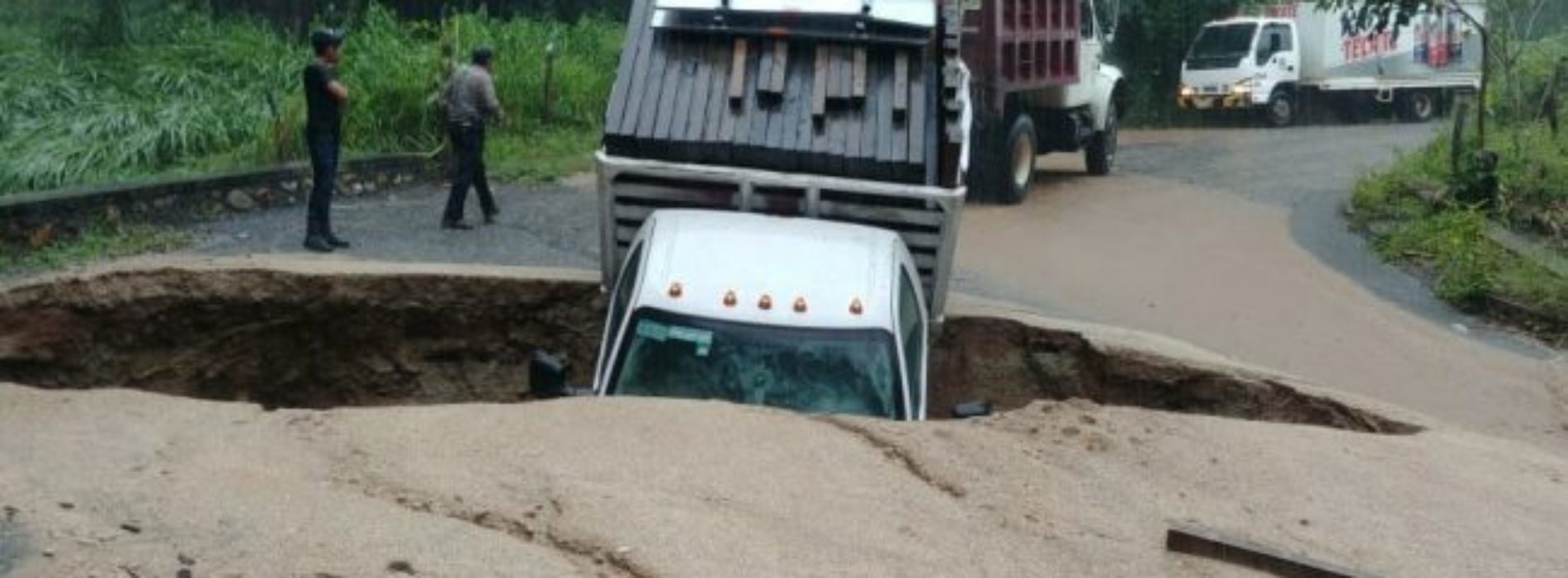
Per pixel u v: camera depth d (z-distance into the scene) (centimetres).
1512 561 525
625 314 692
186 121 1641
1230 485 567
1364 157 2352
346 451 513
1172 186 1980
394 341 966
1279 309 1238
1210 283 1322
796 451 534
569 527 451
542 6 2561
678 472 502
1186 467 579
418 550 428
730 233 735
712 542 449
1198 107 3078
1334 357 1090
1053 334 959
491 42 2033
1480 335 1214
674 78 839
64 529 434
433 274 973
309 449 516
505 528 452
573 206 1488
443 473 492
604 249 832
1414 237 1489
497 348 983
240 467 495
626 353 675
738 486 495
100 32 2041
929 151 825
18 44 1984
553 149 1845
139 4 2236
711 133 816
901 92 837
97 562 411
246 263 970
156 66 1850
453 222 1327
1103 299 1220
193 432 533
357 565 415
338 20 2216
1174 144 2609
